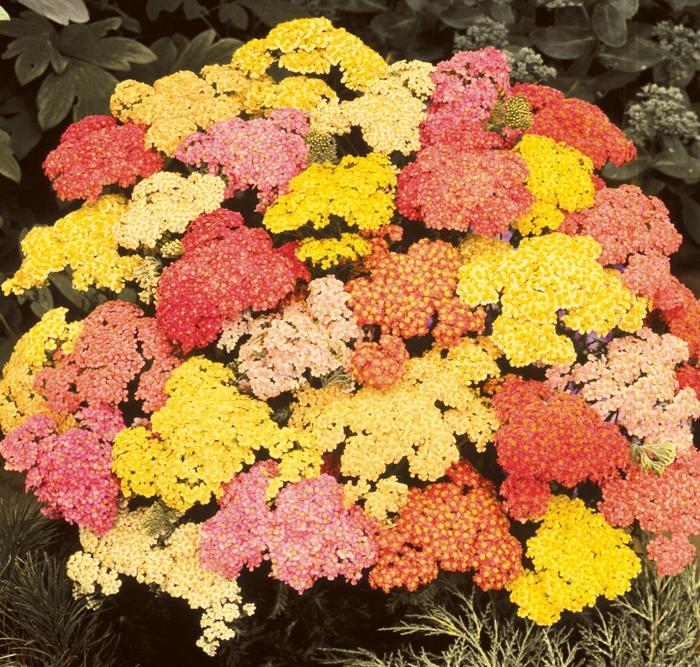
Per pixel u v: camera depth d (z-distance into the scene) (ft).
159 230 3.33
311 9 4.84
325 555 3.05
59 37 4.17
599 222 3.34
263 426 3.13
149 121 3.53
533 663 3.17
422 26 4.94
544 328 3.16
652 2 5.11
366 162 3.31
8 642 3.26
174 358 3.28
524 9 5.12
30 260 3.39
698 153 5.00
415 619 3.28
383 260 3.24
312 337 3.17
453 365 3.22
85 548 3.20
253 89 3.58
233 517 3.08
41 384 3.28
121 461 3.11
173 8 4.52
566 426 3.08
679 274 4.98
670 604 3.22
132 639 3.30
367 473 3.11
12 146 4.29
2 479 4.12
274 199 3.41
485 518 3.11
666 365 3.27
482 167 3.31
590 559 3.10
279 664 3.24
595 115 3.56
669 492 3.14
